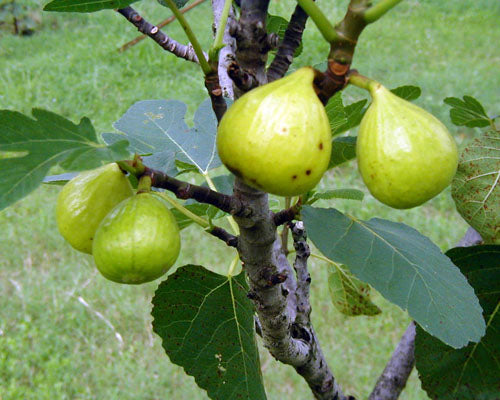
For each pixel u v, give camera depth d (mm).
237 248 417
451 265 431
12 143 337
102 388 1325
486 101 2396
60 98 2340
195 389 1339
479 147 521
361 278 381
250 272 426
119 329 1470
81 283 1567
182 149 590
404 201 336
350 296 724
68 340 1417
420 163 328
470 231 647
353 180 1931
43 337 1412
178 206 400
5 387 1308
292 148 313
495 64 2758
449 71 2666
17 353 1363
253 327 498
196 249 1668
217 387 511
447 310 391
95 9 438
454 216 1810
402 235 429
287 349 500
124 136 583
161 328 504
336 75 324
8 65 2635
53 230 1711
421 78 2566
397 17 3404
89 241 411
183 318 503
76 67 2600
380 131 333
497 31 3205
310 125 316
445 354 525
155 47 2734
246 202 375
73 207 406
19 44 2928
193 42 362
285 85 320
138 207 377
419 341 527
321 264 1625
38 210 1797
